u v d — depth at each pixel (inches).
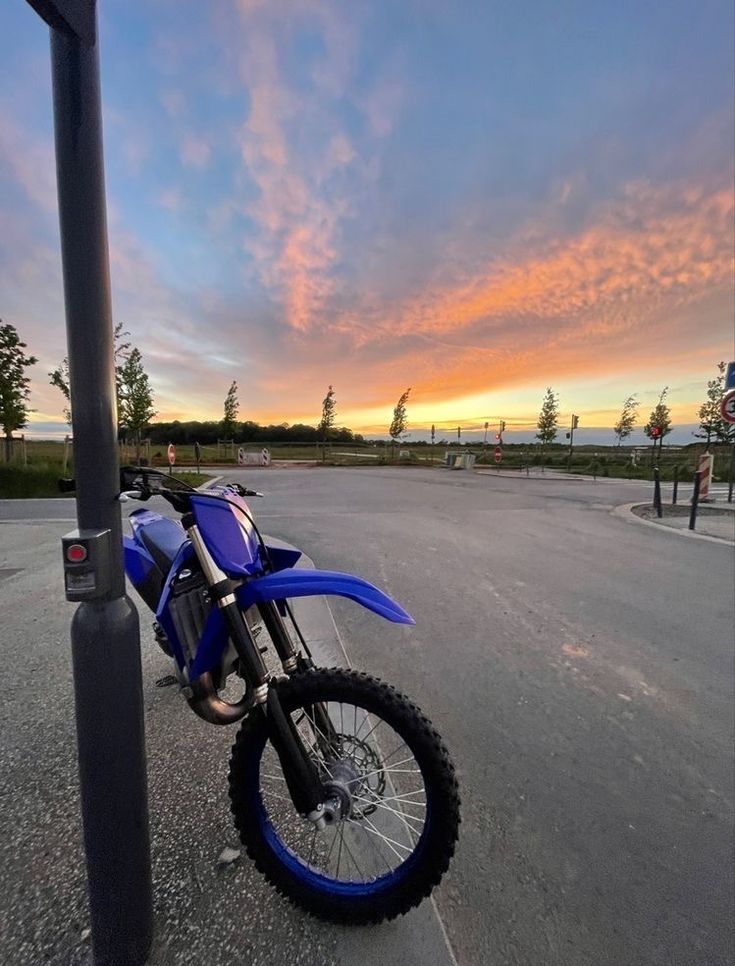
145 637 155.2
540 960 63.0
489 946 64.8
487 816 87.5
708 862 78.6
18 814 83.3
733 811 89.4
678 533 338.0
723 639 163.2
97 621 54.1
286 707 68.8
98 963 59.1
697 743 108.9
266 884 71.9
